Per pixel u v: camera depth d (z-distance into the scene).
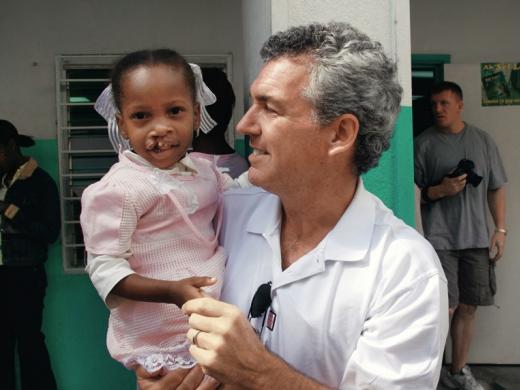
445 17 4.24
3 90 3.85
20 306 3.54
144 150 1.53
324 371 1.35
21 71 3.86
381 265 1.34
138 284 1.43
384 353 1.28
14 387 3.68
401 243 1.36
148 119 1.52
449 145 3.97
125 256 1.50
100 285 1.46
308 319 1.34
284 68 1.34
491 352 4.37
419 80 4.45
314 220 1.44
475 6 4.25
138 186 1.49
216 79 2.44
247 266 1.51
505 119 4.30
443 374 4.16
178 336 1.52
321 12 2.21
